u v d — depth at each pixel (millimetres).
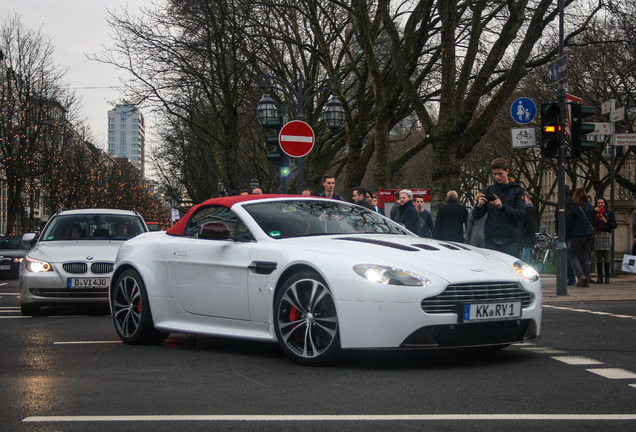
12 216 52344
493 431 4152
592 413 4570
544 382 5570
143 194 95562
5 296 16250
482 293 6117
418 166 63656
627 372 5992
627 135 19781
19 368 6348
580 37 29656
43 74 51594
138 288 7949
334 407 4750
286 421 4391
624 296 13750
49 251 11688
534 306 6473
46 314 11742
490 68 18688
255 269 6793
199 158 56281
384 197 23547
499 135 41938
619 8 21953
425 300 5895
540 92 34750
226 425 4309
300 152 16391
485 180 52875
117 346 7809
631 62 29469
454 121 18844
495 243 10547
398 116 29625
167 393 5227
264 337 6699
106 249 11805
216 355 7000
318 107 33594
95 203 70875
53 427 4285
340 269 6137
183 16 30969
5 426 4316
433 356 6789
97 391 5312
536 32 18625
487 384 5484
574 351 7148
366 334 5957
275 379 5719
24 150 51781
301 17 31250
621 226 26391
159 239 8117
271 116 22656
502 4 21812
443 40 19234
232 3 29047
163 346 7750
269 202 7598
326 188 14734
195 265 7418
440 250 6586
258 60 31703
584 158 39750
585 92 32062
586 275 16641
